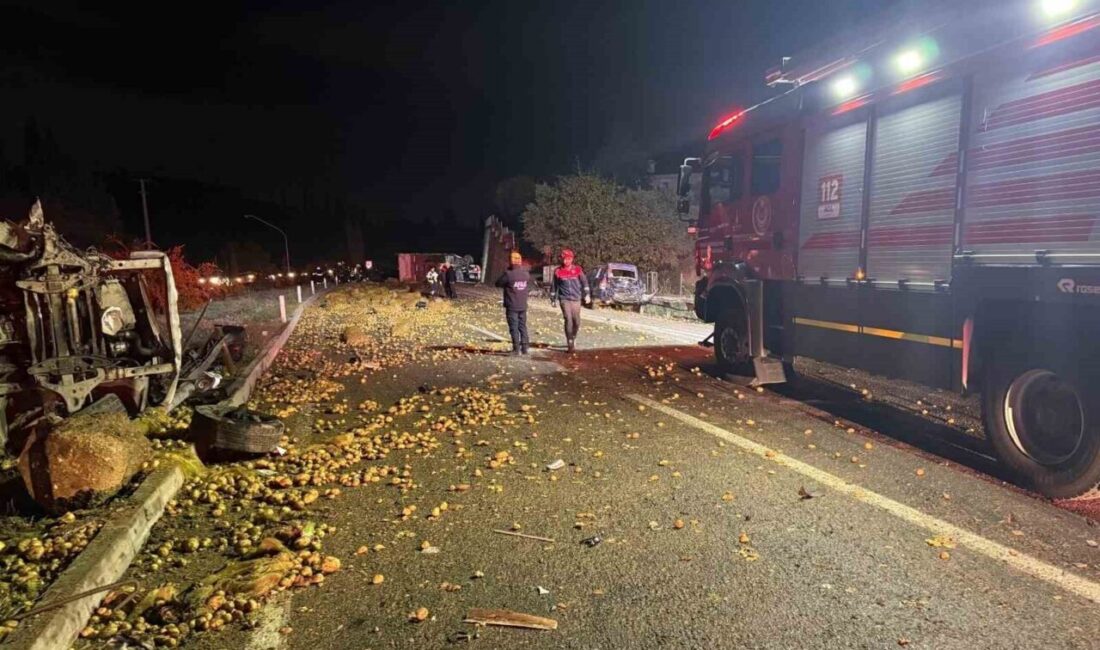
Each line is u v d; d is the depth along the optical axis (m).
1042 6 5.25
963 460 6.32
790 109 8.73
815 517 4.98
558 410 8.48
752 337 9.56
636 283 28.09
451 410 8.59
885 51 7.00
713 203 10.85
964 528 4.75
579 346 14.52
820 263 8.23
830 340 8.11
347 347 14.79
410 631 3.61
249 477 5.88
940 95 6.30
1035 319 5.47
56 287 6.27
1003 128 5.63
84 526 4.50
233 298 34.69
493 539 4.71
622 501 5.35
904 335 6.87
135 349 7.10
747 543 4.57
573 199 40.34
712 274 10.73
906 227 6.79
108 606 3.80
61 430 5.02
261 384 10.38
